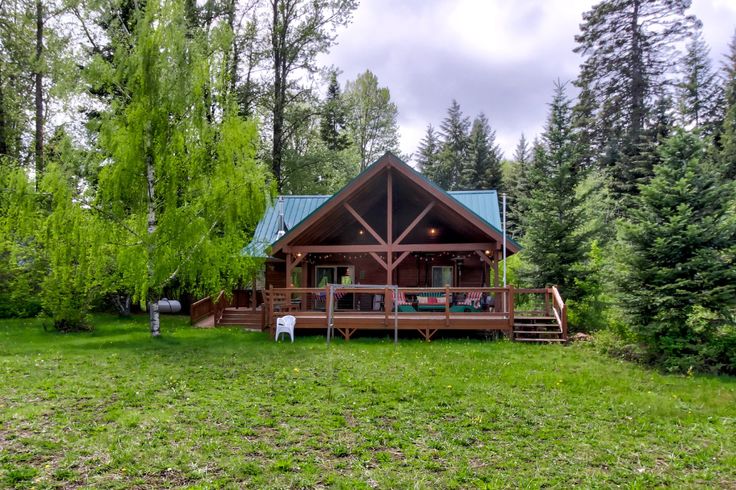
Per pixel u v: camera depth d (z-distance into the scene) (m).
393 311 14.45
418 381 8.09
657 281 10.58
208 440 5.32
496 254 14.80
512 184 42.72
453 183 48.75
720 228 10.17
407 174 14.41
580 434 5.81
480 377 8.51
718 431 6.08
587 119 30.83
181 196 13.16
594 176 25.12
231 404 6.71
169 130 12.81
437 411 6.56
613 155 28.77
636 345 10.82
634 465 4.95
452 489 4.30
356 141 39.84
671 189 10.79
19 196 11.72
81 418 5.99
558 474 4.67
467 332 13.95
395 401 6.99
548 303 14.35
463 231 17.22
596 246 17.41
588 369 9.49
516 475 4.62
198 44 13.03
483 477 4.56
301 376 8.47
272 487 4.25
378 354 10.70
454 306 14.57
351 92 39.56
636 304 10.90
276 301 15.41
